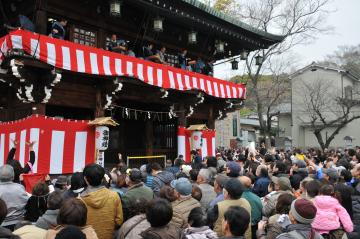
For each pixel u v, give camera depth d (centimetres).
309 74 4759
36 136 1207
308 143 4781
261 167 817
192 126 1878
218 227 502
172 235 385
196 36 2011
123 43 1538
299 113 4822
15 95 1436
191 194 604
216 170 878
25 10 1436
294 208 400
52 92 1333
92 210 484
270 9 3238
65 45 1229
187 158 1831
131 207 545
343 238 515
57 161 1255
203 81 1817
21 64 1121
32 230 401
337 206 531
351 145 4344
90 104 1462
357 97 4512
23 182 862
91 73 1295
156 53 1738
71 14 1455
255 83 3262
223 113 2169
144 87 1620
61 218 365
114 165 1866
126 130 2025
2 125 1413
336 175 835
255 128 5691
